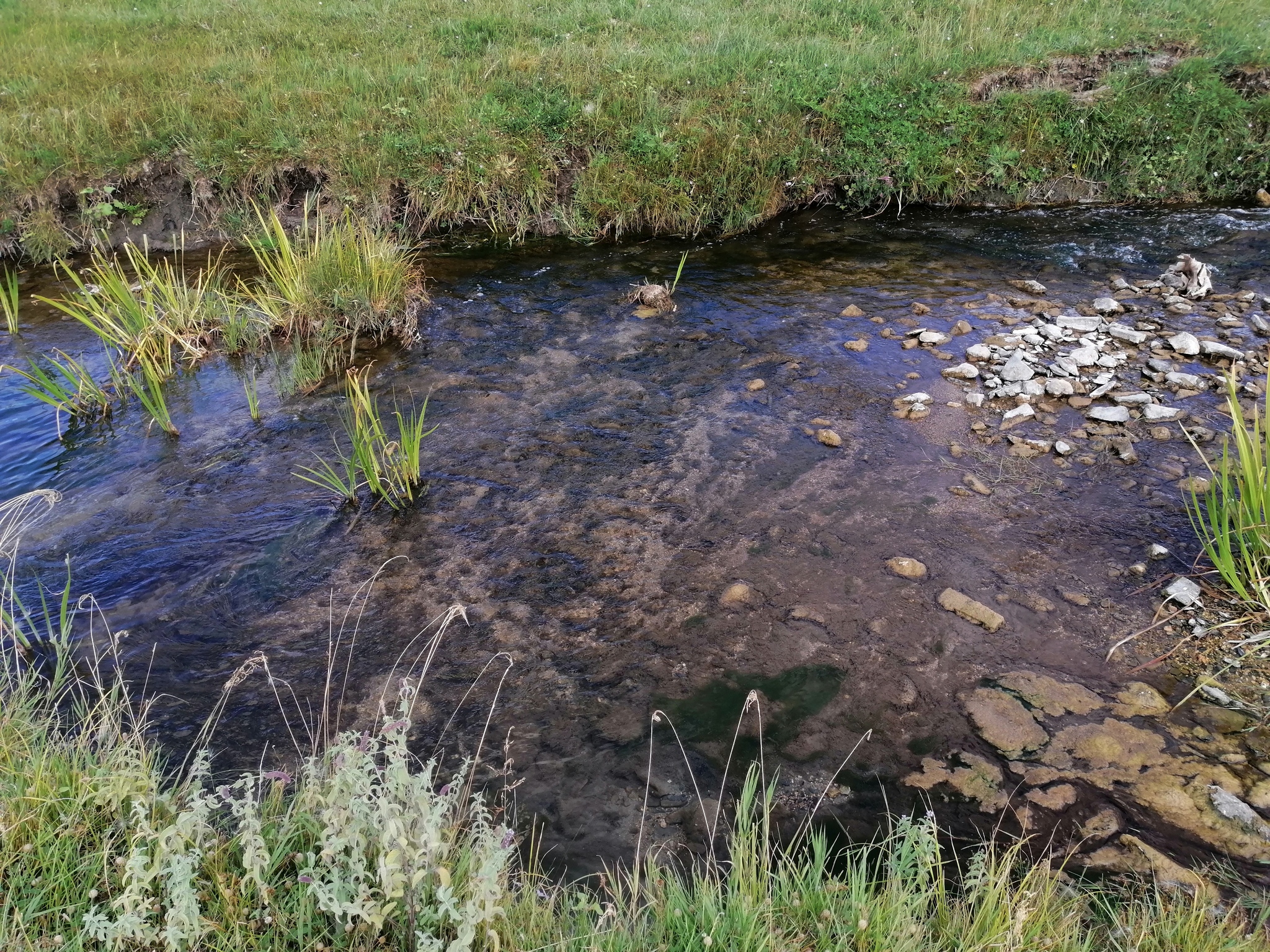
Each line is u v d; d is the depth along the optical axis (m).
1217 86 9.41
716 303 7.39
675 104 9.70
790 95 9.67
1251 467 3.96
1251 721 3.38
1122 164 9.19
